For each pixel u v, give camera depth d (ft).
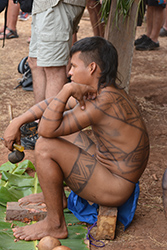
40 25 11.16
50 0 10.77
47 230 7.32
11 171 9.98
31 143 11.82
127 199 7.50
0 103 15.60
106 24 13.01
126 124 7.11
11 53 22.49
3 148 11.91
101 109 6.85
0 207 8.39
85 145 8.27
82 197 7.55
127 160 7.24
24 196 8.90
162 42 26.58
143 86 17.93
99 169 7.23
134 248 7.19
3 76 18.83
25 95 16.60
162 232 7.74
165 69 20.72
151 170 10.68
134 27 13.03
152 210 8.66
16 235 7.32
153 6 23.66
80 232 7.63
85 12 32.94
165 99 16.28
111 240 7.46
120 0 11.81
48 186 7.06
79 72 6.91
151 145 12.34
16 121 7.63
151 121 14.15
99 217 7.30
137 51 24.27
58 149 7.04
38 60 11.51
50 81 11.76
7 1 13.34
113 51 6.99
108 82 6.95
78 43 6.93
